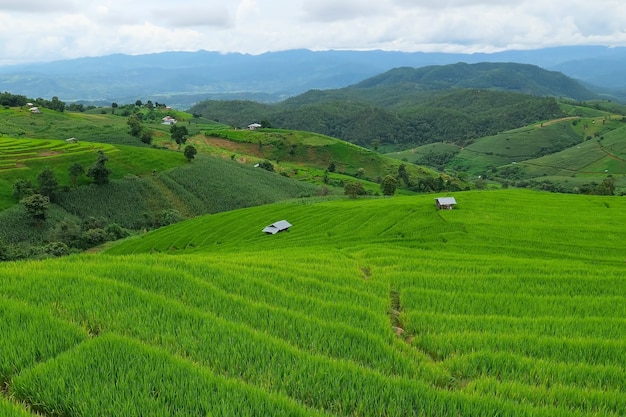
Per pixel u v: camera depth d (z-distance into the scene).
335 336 12.14
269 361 10.03
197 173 120.88
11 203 83.06
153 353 9.66
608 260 37.81
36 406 7.93
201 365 9.55
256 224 69.56
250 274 19.73
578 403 9.33
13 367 8.99
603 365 11.50
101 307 12.62
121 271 16.84
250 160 179.88
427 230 52.66
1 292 13.59
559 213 59.00
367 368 10.01
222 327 11.74
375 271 25.33
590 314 16.83
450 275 23.19
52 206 87.62
